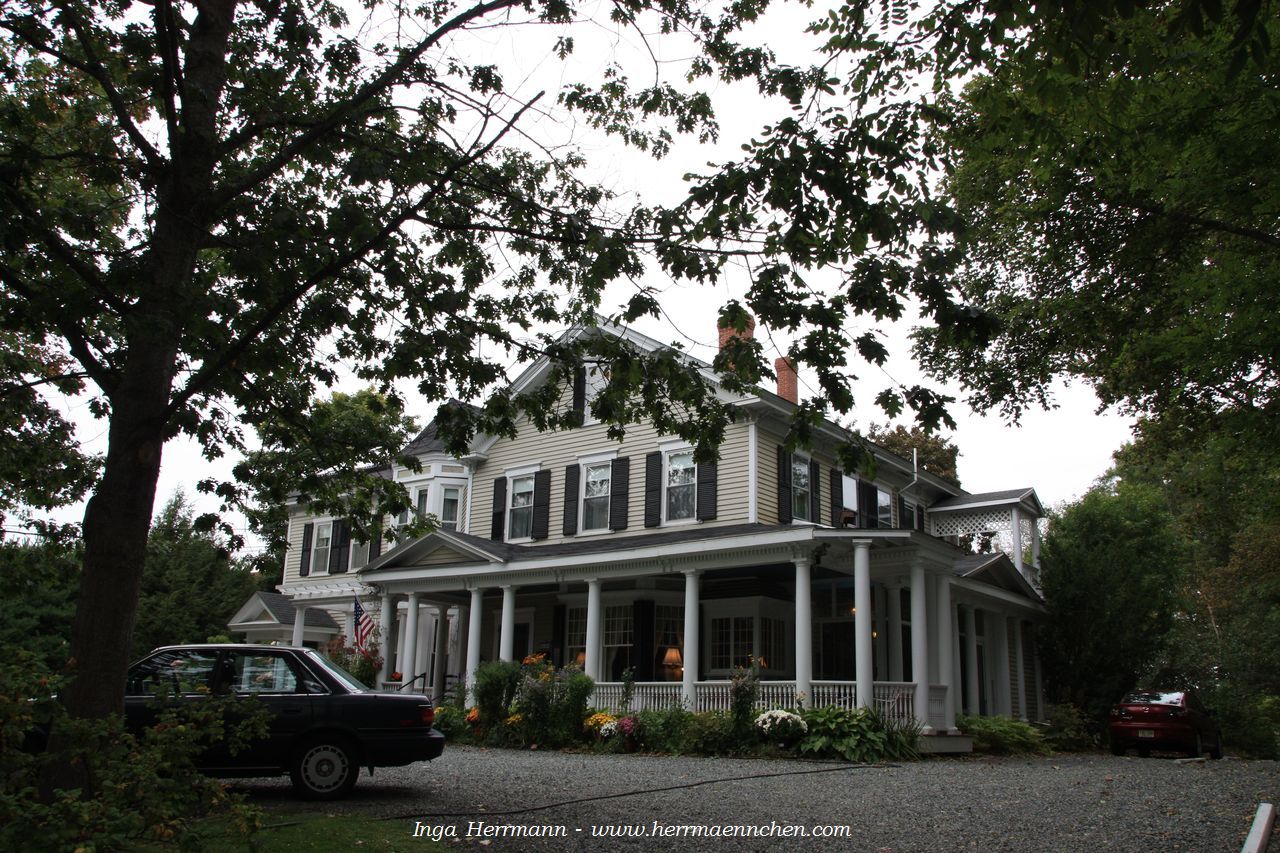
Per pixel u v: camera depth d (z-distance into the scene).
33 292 7.36
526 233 8.97
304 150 9.27
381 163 8.25
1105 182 12.20
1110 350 15.35
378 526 12.10
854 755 15.09
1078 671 24.39
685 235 7.85
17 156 7.38
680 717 16.72
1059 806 9.59
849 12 8.72
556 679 18.23
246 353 9.22
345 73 9.16
